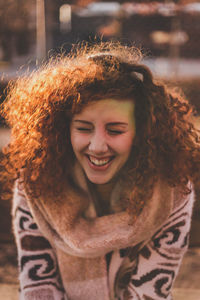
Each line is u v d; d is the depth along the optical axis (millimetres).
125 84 1007
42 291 1199
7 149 1195
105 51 1179
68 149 1132
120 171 1123
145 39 7371
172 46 7285
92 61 1058
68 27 6629
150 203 1101
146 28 7426
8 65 6121
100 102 1002
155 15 7395
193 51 7414
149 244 1174
